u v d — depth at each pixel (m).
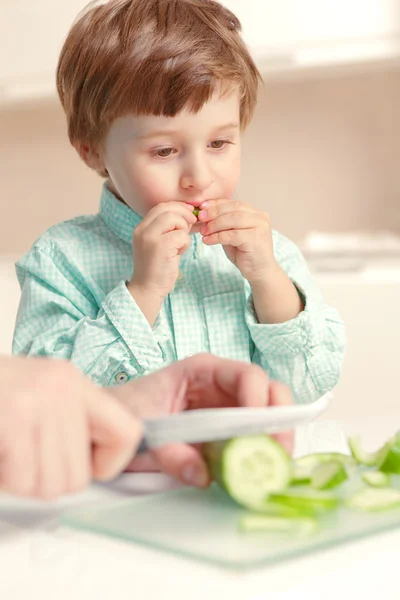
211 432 0.52
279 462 0.53
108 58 1.07
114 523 0.50
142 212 1.10
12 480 0.43
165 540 0.47
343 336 1.18
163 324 1.13
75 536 0.50
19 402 0.43
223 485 0.52
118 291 1.07
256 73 1.21
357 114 2.46
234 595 0.40
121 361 1.05
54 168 2.67
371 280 1.75
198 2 1.18
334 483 0.56
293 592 0.41
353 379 1.76
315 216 2.51
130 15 1.10
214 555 0.44
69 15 2.25
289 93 2.48
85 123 1.15
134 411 0.64
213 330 1.15
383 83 2.43
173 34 1.06
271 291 1.10
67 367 0.46
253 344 1.17
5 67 2.32
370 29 2.09
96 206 2.66
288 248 1.28
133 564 0.45
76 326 1.10
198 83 1.00
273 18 2.14
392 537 0.48
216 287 1.18
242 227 1.07
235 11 2.15
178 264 1.10
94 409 0.46
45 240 1.20
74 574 0.44
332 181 2.49
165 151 1.05
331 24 2.11
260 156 2.53
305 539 0.46
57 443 0.44
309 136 2.49
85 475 0.45
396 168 2.45
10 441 0.43
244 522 0.49
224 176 1.07
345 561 0.44
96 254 1.19
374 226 2.48
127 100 1.03
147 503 0.54
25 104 2.50
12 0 2.28
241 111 1.17
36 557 0.47
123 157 1.07
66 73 1.17
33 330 1.15
